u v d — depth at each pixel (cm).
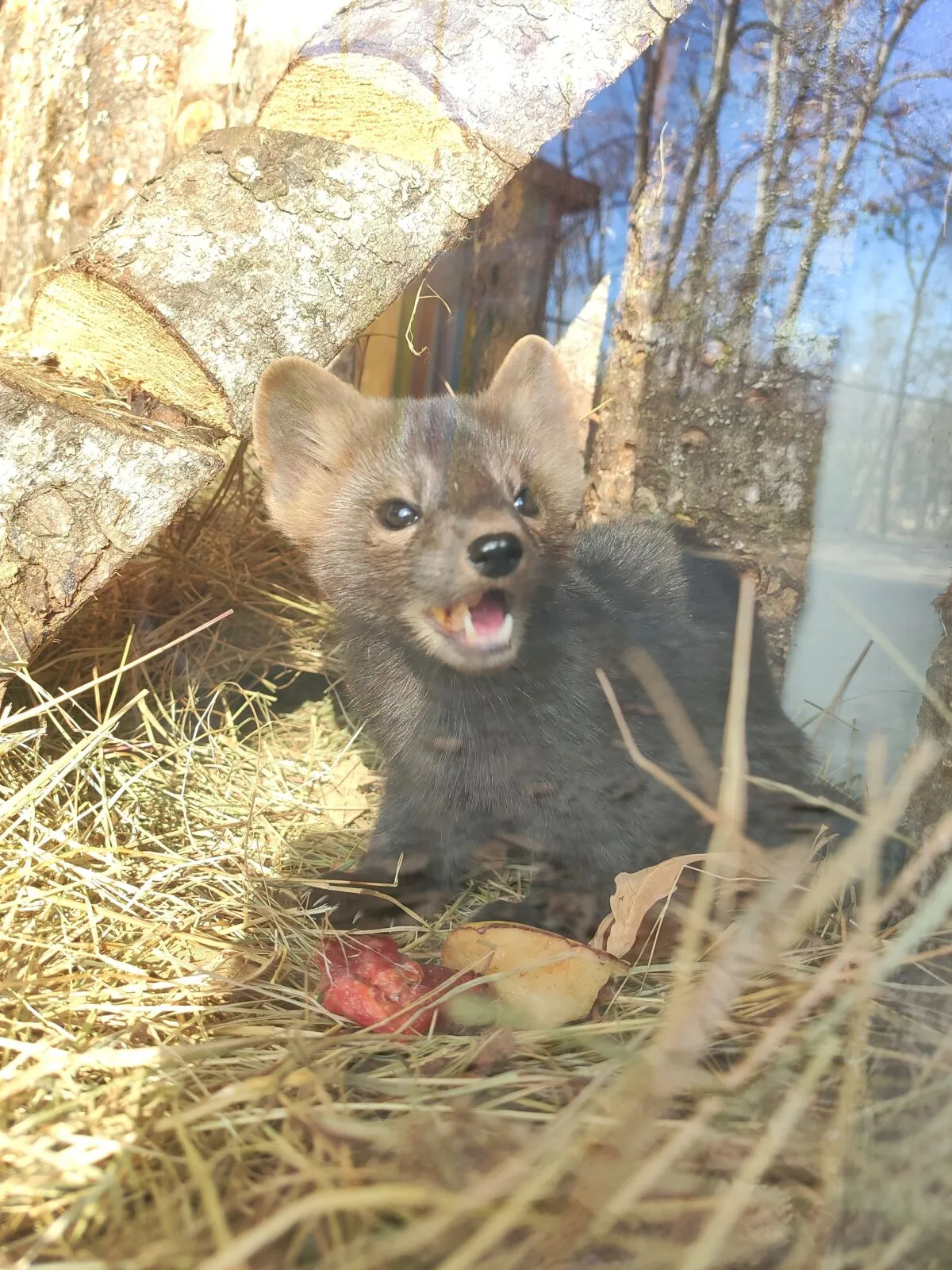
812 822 29
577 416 35
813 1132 17
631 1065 19
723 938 24
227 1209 16
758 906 19
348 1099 20
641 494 36
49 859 29
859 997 17
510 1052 22
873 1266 15
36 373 33
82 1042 22
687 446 35
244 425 33
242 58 49
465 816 32
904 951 18
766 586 34
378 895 32
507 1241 14
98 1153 18
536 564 29
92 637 43
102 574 31
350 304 32
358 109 30
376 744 35
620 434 36
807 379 32
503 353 33
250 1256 15
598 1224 14
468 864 33
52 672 41
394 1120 19
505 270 32
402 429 31
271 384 32
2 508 29
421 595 29
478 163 29
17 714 33
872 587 32
